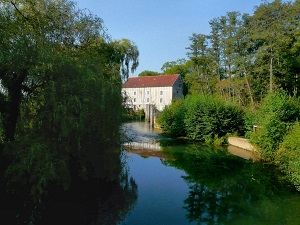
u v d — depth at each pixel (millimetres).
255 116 24312
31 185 10406
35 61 10258
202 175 16688
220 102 30031
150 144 28219
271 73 36250
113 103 12180
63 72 10633
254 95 42625
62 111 9992
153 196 13055
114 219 10414
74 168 12062
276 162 18016
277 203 12219
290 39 34969
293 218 10688
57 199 11586
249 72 40062
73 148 11219
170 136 34969
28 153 9602
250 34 39438
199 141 30625
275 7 34406
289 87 39844
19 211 10336
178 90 68000
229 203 12297
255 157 21578
